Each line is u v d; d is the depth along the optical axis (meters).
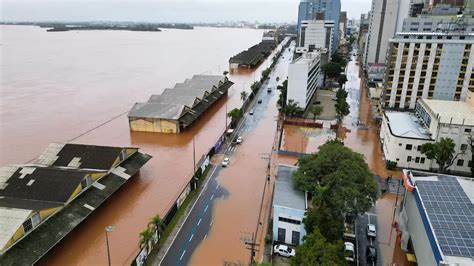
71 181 56.00
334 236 45.62
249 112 124.88
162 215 60.31
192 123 111.06
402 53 111.00
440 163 69.81
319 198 48.12
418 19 153.88
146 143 94.88
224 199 65.56
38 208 49.28
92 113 121.75
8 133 100.62
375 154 88.50
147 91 156.12
